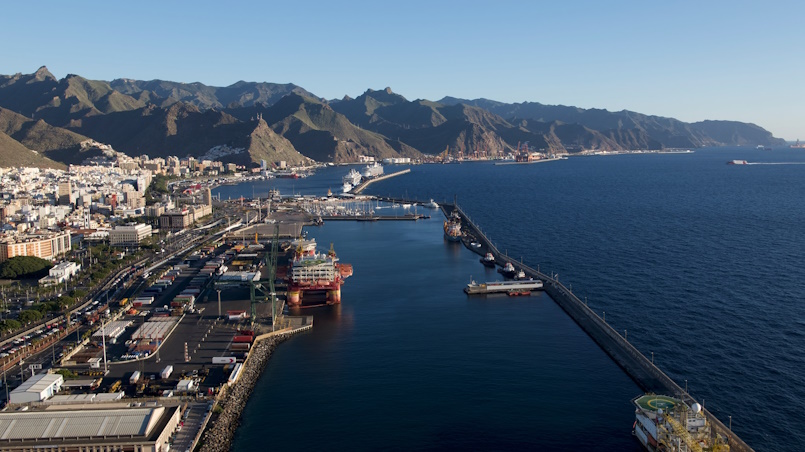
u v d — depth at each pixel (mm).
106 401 198625
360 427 190000
